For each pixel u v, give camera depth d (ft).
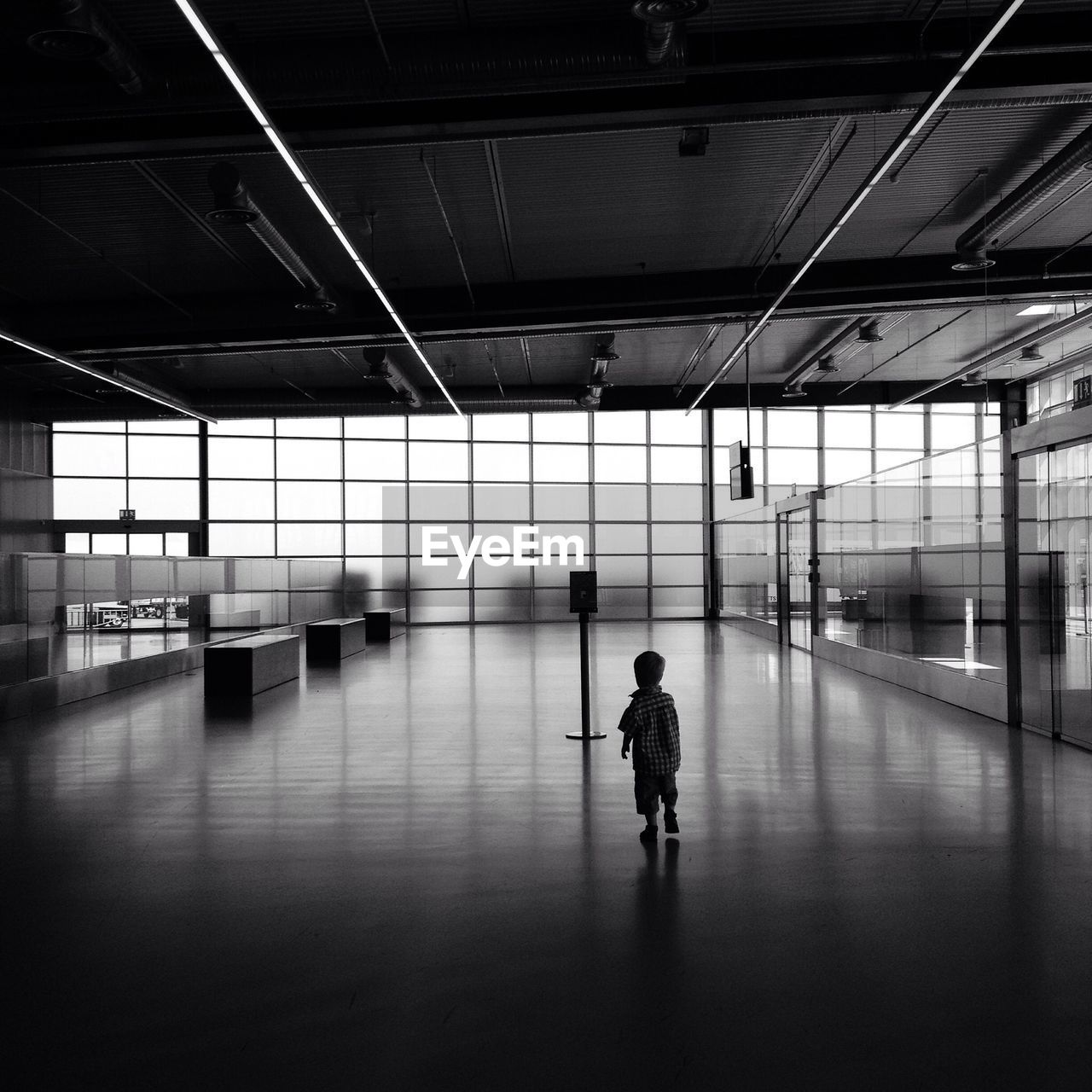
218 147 29.12
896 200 41.65
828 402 84.58
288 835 20.79
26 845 20.34
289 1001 12.49
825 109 28.04
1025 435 32.86
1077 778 25.64
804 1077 10.43
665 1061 10.78
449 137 28.94
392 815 22.41
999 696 35.35
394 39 25.23
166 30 26.86
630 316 51.24
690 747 30.14
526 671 53.52
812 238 46.19
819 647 60.39
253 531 92.07
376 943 14.47
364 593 94.84
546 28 25.04
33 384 76.23
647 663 19.98
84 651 45.60
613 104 28.04
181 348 53.72
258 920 15.56
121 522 87.61
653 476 99.81
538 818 21.89
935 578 41.78
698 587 100.27
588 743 31.09
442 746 30.96
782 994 12.52
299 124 28.53
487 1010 12.13
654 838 19.77
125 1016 12.11
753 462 98.17
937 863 18.29
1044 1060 10.78
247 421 87.25
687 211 42.47
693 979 13.00
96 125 28.84
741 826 21.04
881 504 49.08
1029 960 13.60
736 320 51.06
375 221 42.86
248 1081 10.47
